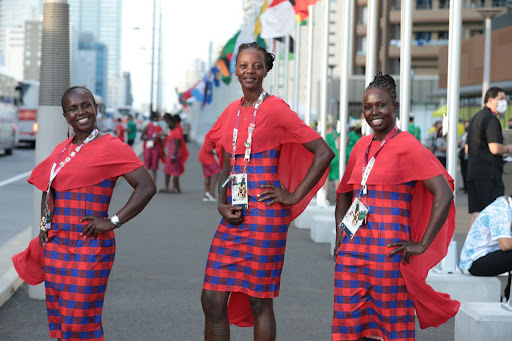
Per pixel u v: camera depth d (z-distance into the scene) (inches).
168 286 307.1
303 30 1686.8
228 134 184.2
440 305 171.5
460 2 298.8
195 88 1486.2
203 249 406.0
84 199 171.2
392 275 167.3
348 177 179.5
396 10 2647.6
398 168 167.5
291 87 1654.8
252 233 180.7
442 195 164.9
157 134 801.6
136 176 174.2
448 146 298.5
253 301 185.2
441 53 1813.5
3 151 1425.9
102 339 175.2
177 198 704.4
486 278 274.7
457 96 298.5
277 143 182.1
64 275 170.4
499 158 356.5
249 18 864.9
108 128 2741.1
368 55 388.5
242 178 181.5
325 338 232.7
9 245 384.5
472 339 205.2
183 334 235.8
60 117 280.5
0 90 1201.4
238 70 183.0
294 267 354.0
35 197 283.4
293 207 190.1
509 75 1370.6
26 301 276.5
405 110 325.7
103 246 172.4
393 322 169.0
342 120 445.1
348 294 171.6
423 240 165.9
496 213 264.7
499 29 1428.4
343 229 173.5
